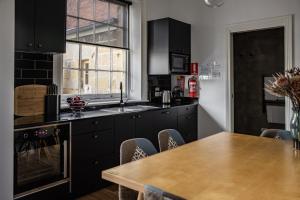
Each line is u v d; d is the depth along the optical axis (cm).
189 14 475
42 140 247
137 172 150
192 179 139
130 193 183
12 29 222
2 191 218
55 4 288
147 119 365
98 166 299
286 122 380
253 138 242
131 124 341
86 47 378
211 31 450
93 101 383
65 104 343
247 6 409
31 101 289
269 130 262
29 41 267
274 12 384
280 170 153
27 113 285
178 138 244
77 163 277
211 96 457
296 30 367
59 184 263
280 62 395
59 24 291
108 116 309
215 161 171
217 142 226
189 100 484
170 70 427
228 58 433
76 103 314
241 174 147
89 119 287
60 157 263
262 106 417
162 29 430
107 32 408
